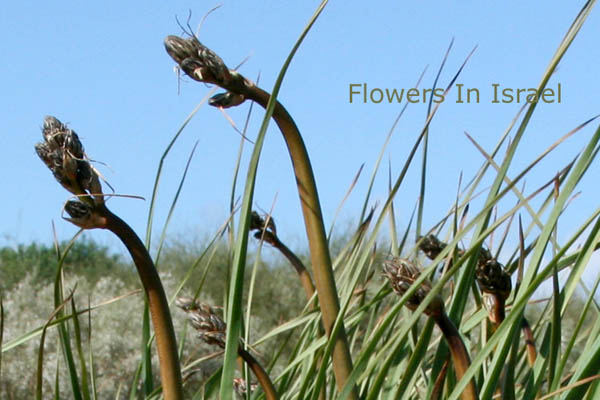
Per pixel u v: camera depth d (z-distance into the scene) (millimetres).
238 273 726
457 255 837
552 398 753
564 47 743
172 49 755
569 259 840
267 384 811
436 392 806
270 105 723
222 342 811
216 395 956
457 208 883
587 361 731
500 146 866
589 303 754
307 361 988
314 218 769
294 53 719
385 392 883
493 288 797
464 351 740
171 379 722
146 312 912
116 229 717
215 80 758
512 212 729
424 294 737
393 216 981
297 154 770
